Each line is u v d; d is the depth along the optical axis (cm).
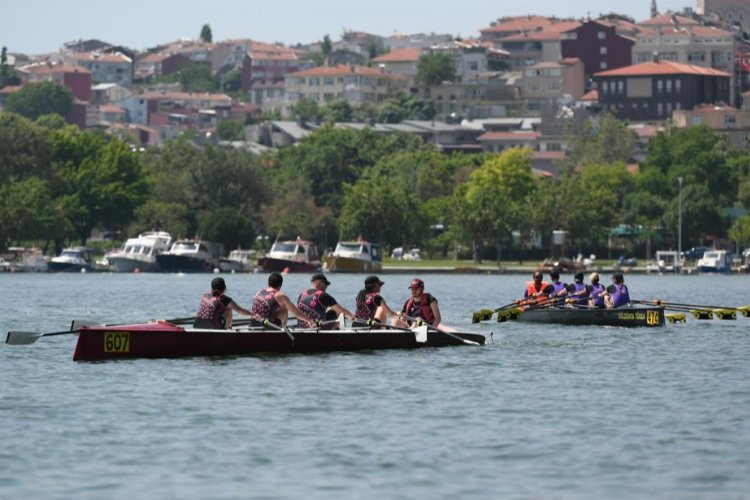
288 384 9725
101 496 6397
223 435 7762
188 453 7281
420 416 8425
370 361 11138
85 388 9488
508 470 6912
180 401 8931
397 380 10031
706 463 7050
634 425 8094
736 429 7950
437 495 6444
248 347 11225
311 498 6388
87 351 10869
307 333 11406
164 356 11012
